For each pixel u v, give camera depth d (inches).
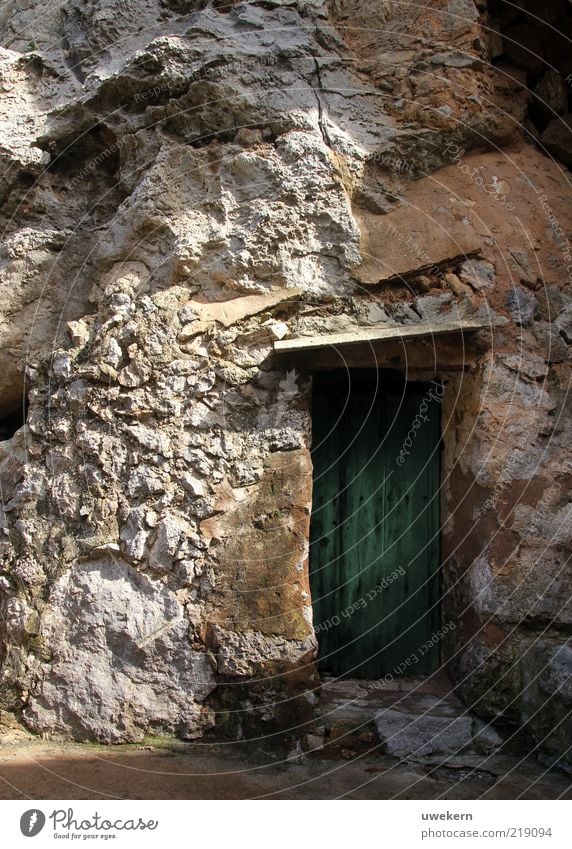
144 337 171.3
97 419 172.2
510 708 152.8
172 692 156.9
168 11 197.9
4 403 198.4
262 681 154.4
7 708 164.1
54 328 189.3
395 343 165.8
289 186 171.6
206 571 160.4
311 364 166.1
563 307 171.0
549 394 165.8
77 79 200.8
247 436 164.9
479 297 167.8
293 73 180.9
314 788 137.0
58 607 165.0
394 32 183.8
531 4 192.9
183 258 172.6
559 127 196.9
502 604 155.7
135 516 164.2
